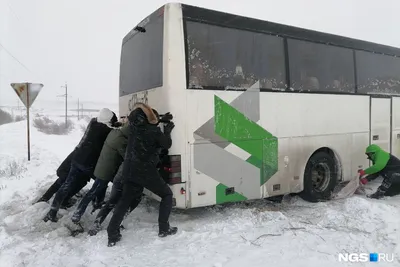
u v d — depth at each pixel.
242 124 5.49
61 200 5.19
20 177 8.94
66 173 5.80
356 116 7.12
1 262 3.94
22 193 7.18
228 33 5.40
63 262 3.92
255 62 5.67
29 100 11.49
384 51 7.75
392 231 4.73
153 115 4.44
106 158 4.96
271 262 3.85
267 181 5.81
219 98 5.25
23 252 4.18
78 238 4.67
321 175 6.82
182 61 4.94
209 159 5.16
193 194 5.03
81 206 5.04
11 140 19.62
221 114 5.27
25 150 14.91
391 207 5.63
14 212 5.84
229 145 5.36
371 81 7.47
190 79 5.01
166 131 4.72
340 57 6.89
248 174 5.58
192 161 5.01
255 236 4.64
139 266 3.81
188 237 4.64
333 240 4.45
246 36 5.59
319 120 6.50
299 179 6.23
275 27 5.95
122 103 6.73
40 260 3.97
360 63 7.26
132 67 6.20
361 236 4.59
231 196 5.40
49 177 8.84
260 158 5.71
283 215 5.46
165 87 4.91
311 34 6.45
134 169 4.39
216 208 6.10
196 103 5.04
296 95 6.16
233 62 5.43
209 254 4.09
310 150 6.36
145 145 4.40
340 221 5.19
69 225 4.98
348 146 6.99
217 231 4.84
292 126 6.11
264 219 5.32
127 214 5.39
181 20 4.97
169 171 4.88
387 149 7.79
